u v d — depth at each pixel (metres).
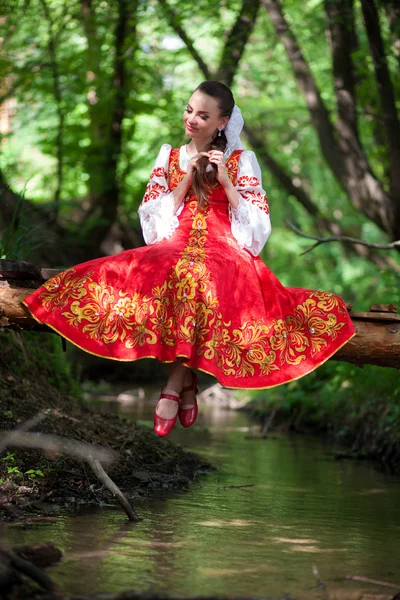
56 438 6.31
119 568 4.11
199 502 5.96
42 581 3.69
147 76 17.97
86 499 5.67
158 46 17.84
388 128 10.93
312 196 25.30
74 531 4.79
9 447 5.85
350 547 4.84
